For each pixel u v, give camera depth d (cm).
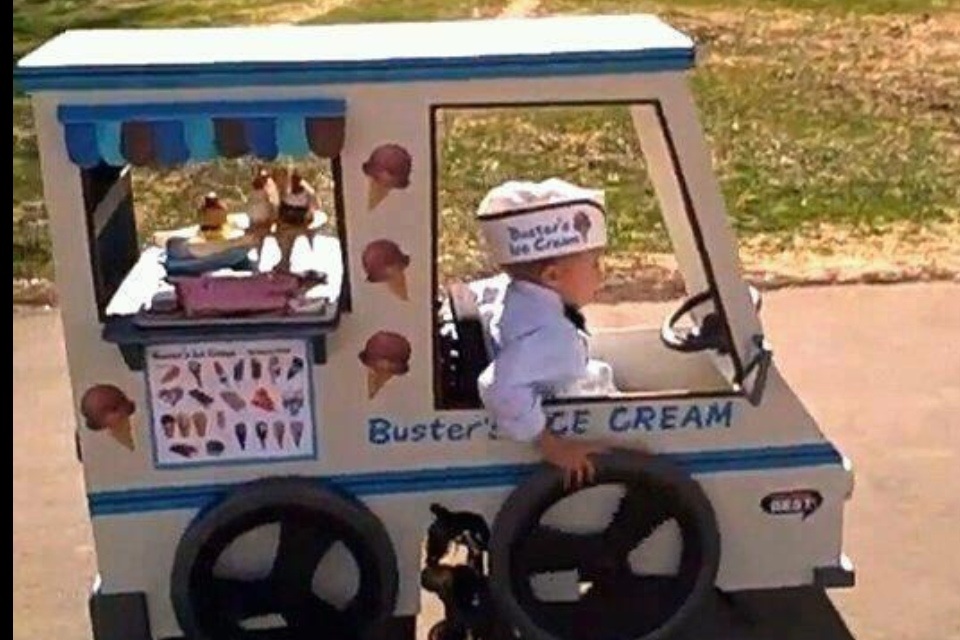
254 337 535
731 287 559
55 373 891
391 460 563
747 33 1675
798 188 1170
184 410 550
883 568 675
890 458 771
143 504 560
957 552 688
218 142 516
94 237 532
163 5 1850
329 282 559
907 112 1378
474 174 1218
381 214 534
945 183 1180
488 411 557
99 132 511
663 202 604
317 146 518
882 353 891
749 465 574
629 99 531
